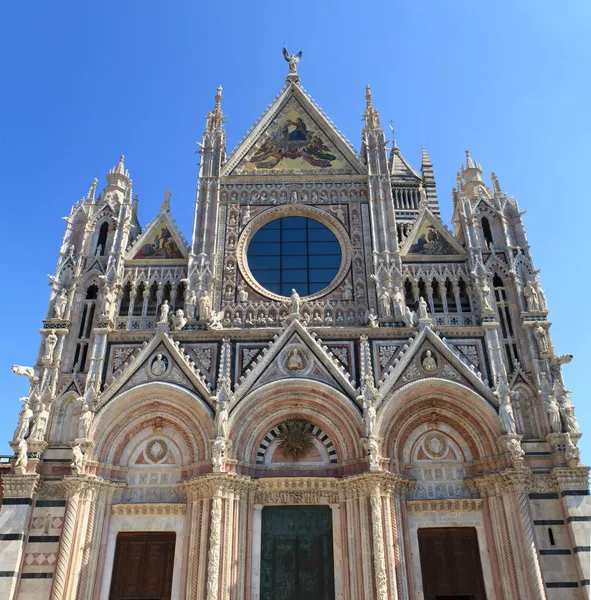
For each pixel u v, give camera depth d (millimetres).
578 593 27359
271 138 41875
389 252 36562
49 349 33219
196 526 28906
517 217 37781
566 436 30000
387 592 27016
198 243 37219
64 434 31656
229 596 27453
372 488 28859
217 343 33531
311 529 30172
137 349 33500
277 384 31812
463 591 28797
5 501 29016
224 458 29734
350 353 33156
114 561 29438
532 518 28812
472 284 35625
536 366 32406
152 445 32031
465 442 31906
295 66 44656
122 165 41844
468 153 43531
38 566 28203
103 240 38250
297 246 38250
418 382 31719
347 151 40969
